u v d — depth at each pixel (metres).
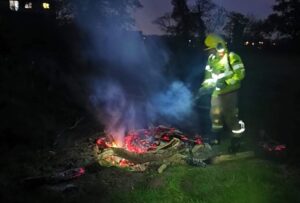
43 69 14.41
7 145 7.69
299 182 5.75
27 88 11.39
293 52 35.50
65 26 27.06
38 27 23.75
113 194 5.43
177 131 8.08
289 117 10.44
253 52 34.09
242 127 7.19
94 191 5.57
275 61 29.67
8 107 9.38
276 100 13.34
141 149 7.32
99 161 6.65
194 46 31.97
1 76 11.79
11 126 8.34
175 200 5.21
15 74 12.47
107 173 6.27
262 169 6.12
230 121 7.13
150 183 5.75
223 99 7.06
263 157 7.02
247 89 16.47
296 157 6.97
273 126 9.48
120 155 6.72
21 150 7.45
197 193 5.37
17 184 5.85
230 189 5.44
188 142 7.83
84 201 5.29
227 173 5.98
